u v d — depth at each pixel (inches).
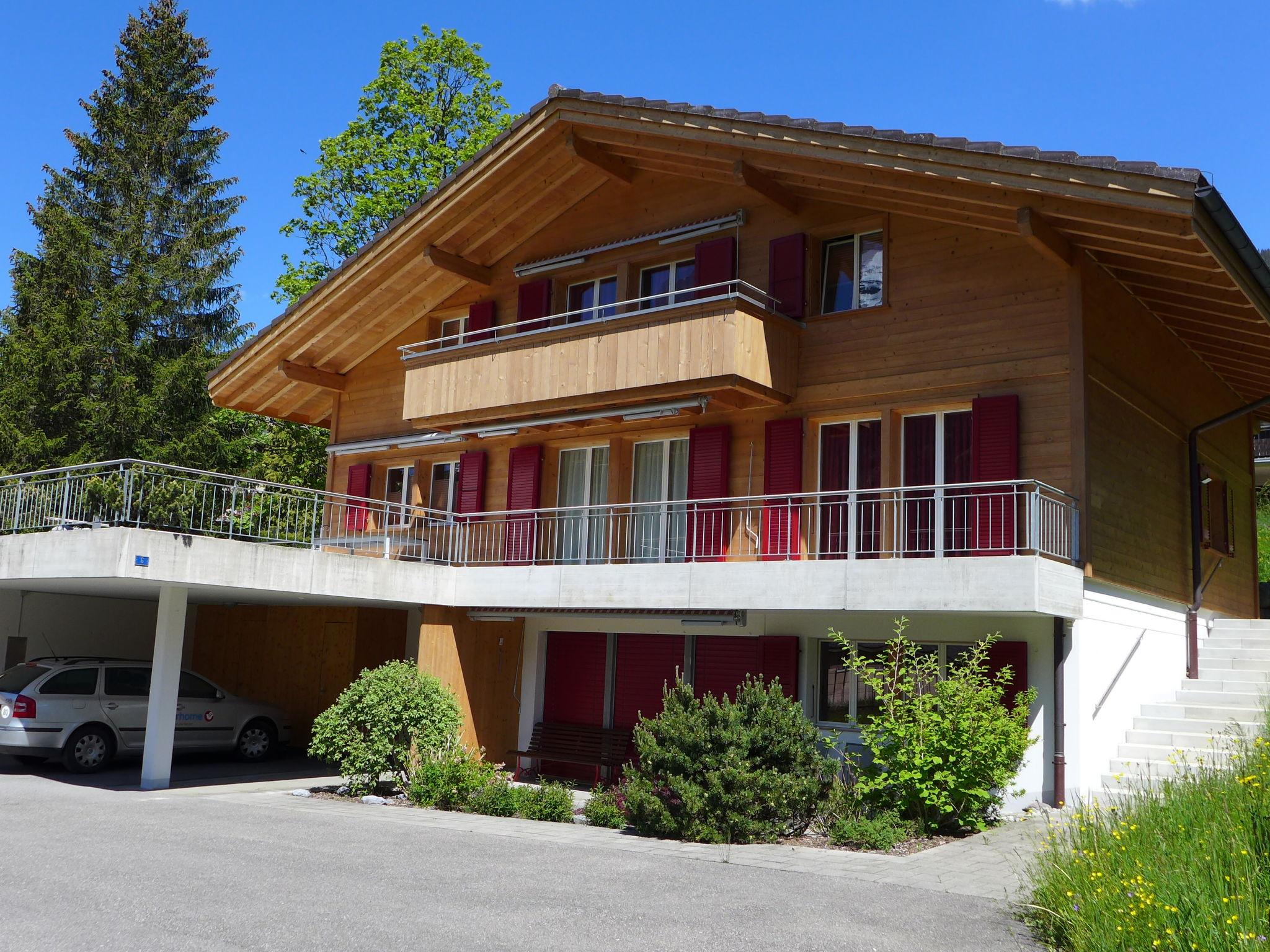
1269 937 205.3
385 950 229.6
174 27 1226.0
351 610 701.9
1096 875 241.6
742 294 584.4
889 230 539.5
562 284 676.7
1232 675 553.9
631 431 625.6
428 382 661.9
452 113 1074.1
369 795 503.5
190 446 1044.5
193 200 1213.1
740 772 387.5
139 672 611.8
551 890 292.4
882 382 529.3
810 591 468.8
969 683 413.1
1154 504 545.6
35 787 504.4
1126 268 499.5
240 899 273.1
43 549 496.7
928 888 303.4
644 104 562.3
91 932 239.9
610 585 538.9
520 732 629.6
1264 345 571.2
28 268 1067.3
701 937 245.6
